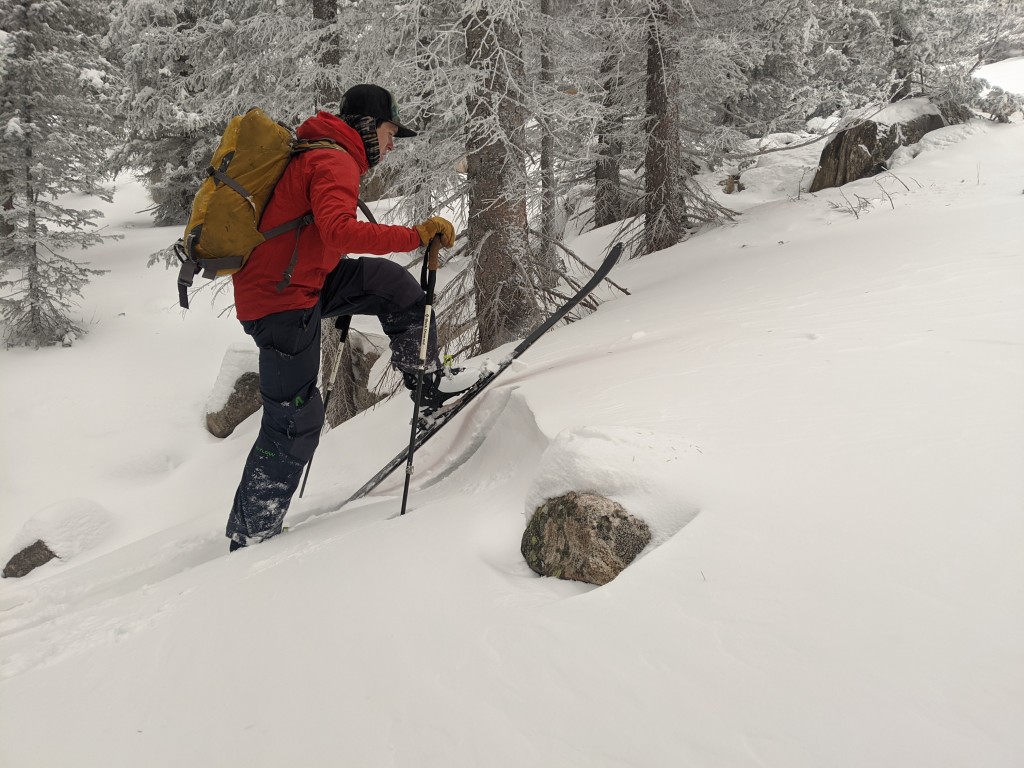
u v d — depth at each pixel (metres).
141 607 2.62
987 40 11.81
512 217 6.34
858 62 12.18
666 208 9.80
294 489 3.65
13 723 1.71
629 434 2.15
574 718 1.22
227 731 1.47
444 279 8.02
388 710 1.38
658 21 9.14
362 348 7.78
